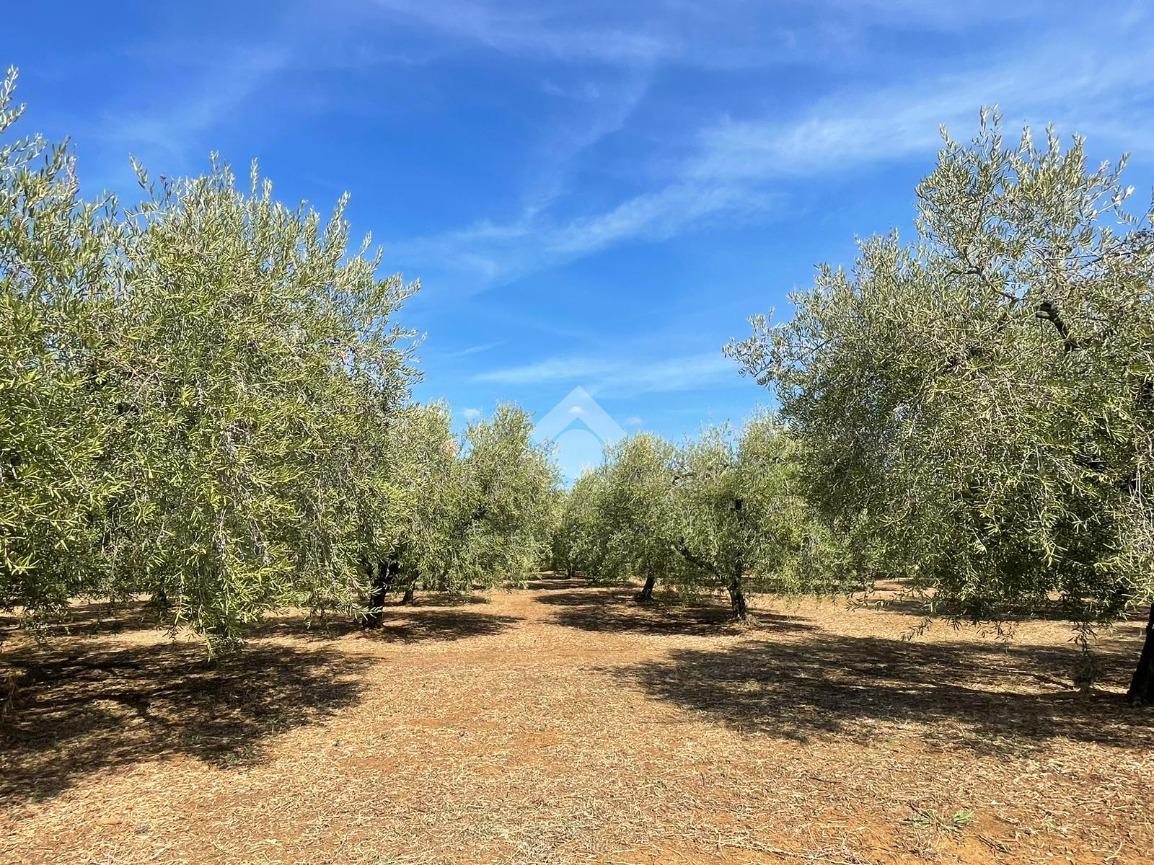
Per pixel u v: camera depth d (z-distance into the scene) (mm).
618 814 5184
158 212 7422
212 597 5852
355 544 8531
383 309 9445
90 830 5035
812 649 13914
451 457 16594
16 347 4613
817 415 8500
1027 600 7242
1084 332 6027
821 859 4359
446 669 11570
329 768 6402
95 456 5344
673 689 9844
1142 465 5309
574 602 24703
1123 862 4176
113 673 11172
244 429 6074
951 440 5727
